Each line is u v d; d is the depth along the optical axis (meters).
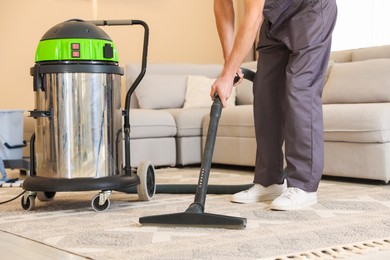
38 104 2.34
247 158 3.94
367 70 3.72
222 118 4.12
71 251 1.57
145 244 1.62
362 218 1.97
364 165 3.15
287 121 2.26
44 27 5.08
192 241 1.64
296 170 2.25
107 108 2.34
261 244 1.59
